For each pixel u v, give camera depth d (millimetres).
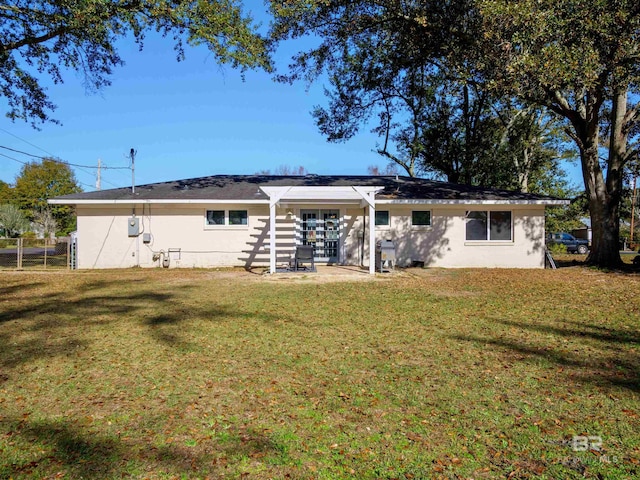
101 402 3938
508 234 16891
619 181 16188
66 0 11156
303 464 2896
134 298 9508
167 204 16531
